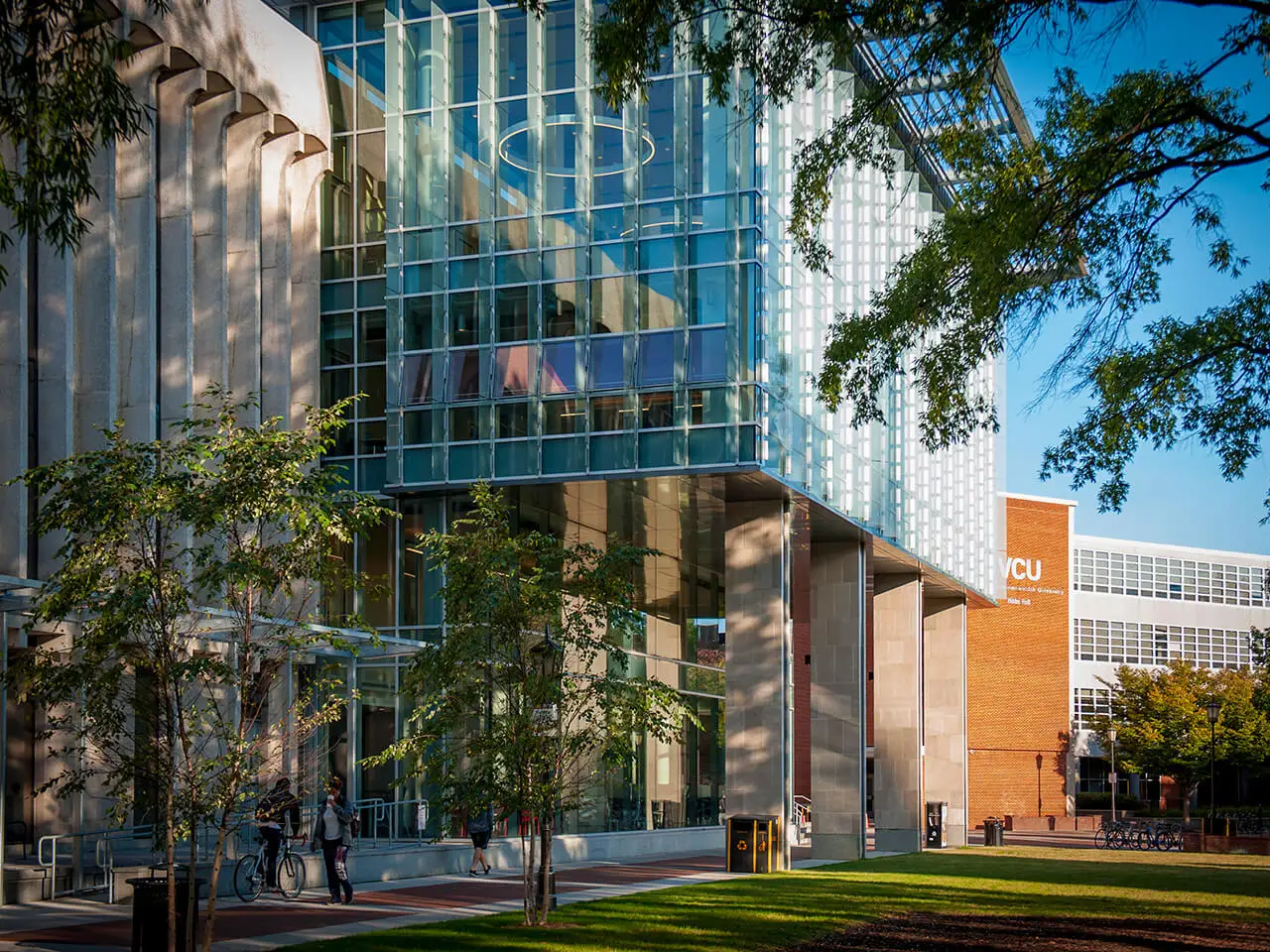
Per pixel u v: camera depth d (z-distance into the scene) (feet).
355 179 122.11
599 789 135.13
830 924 65.82
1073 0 50.31
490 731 64.75
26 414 84.99
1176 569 287.28
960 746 179.11
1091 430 67.56
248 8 109.81
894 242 136.15
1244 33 54.65
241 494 43.80
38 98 51.06
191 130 104.78
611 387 108.68
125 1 96.17
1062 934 62.75
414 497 116.57
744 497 115.14
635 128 110.11
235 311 110.63
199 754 46.14
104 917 66.08
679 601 155.84
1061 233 56.80
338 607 117.29
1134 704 237.86
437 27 117.19
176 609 44.27
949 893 85.15
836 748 130.72
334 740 112.37
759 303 105.50
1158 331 66.44
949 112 58.85
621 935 59.47
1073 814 249.75
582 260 110.63
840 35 53.98
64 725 45.85
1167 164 55.47
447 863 101.35
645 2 53.72
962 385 62.34
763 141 106.93
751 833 105.81
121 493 43.04
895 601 155.53
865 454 131.03
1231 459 67.41
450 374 113.60
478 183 114.83
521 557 67.36
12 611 70.49
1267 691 217.15
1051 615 253.24
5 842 81.35
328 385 120.37
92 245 93.45
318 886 84.89
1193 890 90.27
